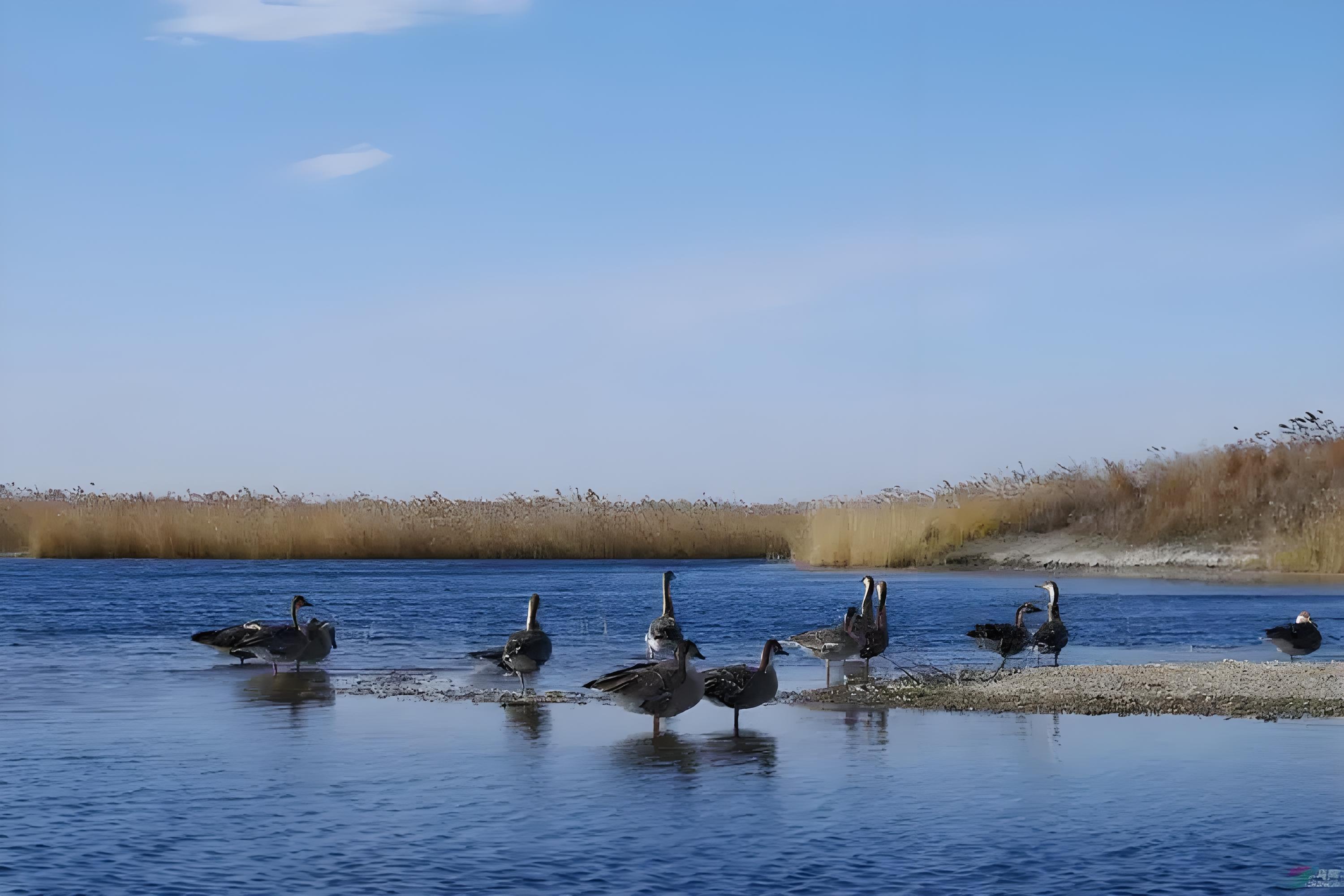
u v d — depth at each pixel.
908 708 22.62
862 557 60.72
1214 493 59.53
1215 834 14.52
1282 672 25.75
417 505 69.81
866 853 13.90
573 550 68.94
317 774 17.50
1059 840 14.36
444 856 13.84
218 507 68.00
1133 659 30.02
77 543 65.69
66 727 20.84
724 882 13.00
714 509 72.88
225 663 29.19
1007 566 58.03
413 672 27.70
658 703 19.73
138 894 12.65
